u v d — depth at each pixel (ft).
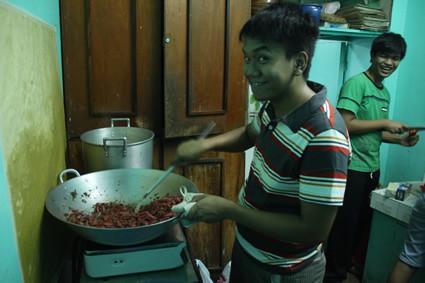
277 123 2.85
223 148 3.85
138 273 3.47
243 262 3.48
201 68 5.66
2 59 2.68
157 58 5.76
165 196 4.02
